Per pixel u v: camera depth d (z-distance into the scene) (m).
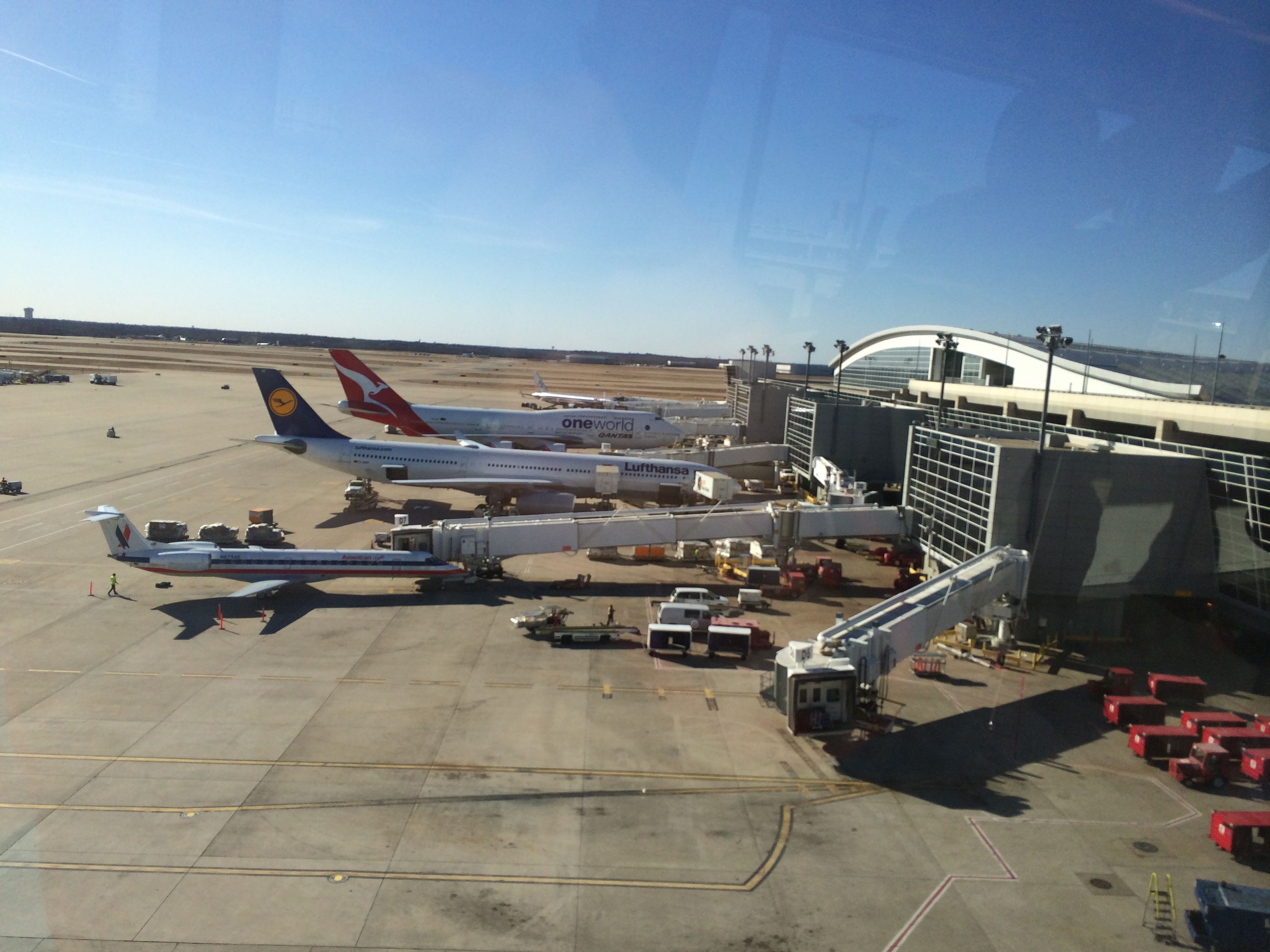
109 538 40.56
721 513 51.03
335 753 26.09
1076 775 26.41
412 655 35.22
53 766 24.72
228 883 19.28
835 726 28.92
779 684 30.00
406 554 44.88
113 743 26.30
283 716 28.72
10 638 35.50
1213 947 17.77
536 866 20.41
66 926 17.55
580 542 48.66
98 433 98.44
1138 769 26.95
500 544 47.31
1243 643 34.72
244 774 24.58
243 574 42.12
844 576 51.62
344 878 19.64
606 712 30.16
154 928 17.61
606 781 25.05
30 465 76.81
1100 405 50.00
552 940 17.64
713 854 21.23
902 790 25.09
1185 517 37.44
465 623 39.81
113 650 34.53
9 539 51.88
